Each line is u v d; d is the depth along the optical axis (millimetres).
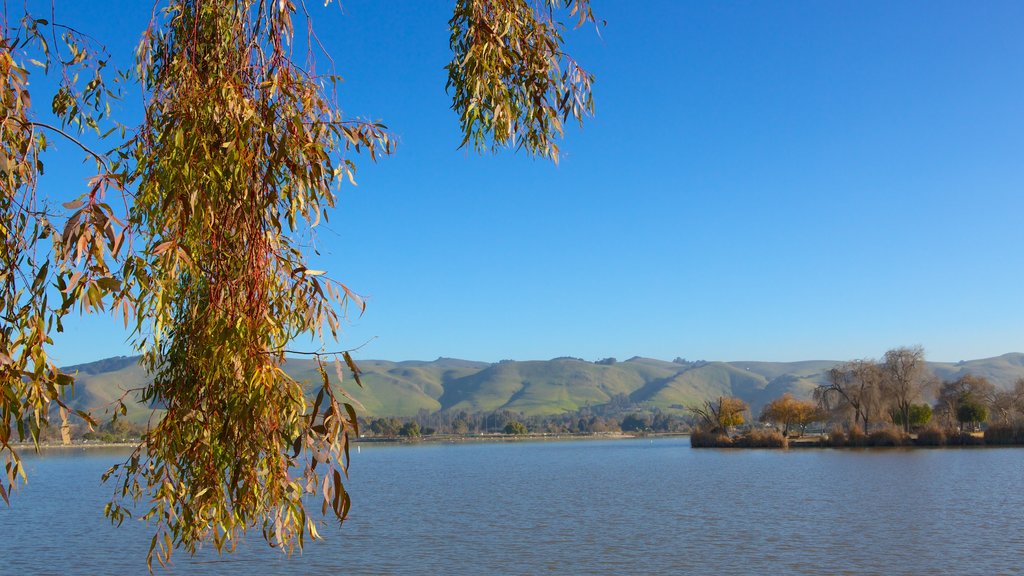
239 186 5656
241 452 5699
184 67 6012
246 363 5488
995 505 44938
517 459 121375
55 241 5312
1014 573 27719
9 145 5145
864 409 110875
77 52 6824
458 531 38812
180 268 5938
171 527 6297
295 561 30906
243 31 6094
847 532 36750
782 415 131125
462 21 6965
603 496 55938
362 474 88688
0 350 4715
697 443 139750
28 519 45625
